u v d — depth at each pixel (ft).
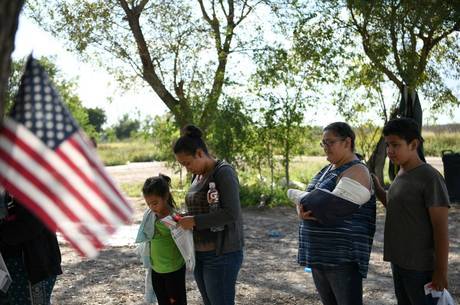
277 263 26.35
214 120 48.47
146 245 15.37
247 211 42.73
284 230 35.01
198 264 13.93
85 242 8.54
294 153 50.03
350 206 12.30
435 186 11.98
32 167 8.11
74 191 8.35
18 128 8.10
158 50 49.26
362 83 48.62
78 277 24.09
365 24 46.52
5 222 12.53
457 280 22.81
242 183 49.37
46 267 13.16
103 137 200.34
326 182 12.92
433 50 50.08
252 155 49.14
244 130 48.32
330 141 12.84
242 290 22.04
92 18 48.08
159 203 14.82
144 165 106.52
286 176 49.52
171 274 15.12
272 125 47.85
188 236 13.55
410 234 12.30
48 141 8.14
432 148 102.94
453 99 50.49
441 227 11.91
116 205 8.77
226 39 48.42
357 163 12.76
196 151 13.46
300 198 12.96
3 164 8.07
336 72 48.21
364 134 51.26
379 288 22.06
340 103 49.42
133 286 22.77
